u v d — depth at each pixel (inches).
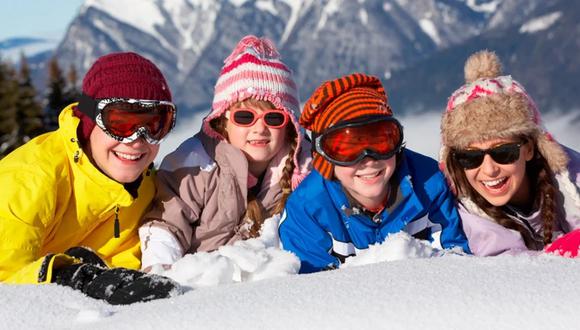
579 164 116.3
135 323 57.8
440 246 108.5
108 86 105.7
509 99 106.4
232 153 122.0
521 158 108.0
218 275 85.4
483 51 113.8
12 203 98.7
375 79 104.6
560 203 112.3
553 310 50.9
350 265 92.6
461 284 57.9
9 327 64.2
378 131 99.4
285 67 130.1
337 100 102.6
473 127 106.0
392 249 89.9
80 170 107.9
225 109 126.6
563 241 87.5
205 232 120.6
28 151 105.9
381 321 52.5
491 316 51.3
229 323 55.1
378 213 106.7
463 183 110.2
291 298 59.1
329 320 53.5
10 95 1200.8
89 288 75.2
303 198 107.3
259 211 122.3
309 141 133.0
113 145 106.6
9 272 97.3
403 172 106.3
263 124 124.3
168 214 116.6
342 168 102.0
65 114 108.9
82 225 110.4
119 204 110.8
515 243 108.3
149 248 114.3
